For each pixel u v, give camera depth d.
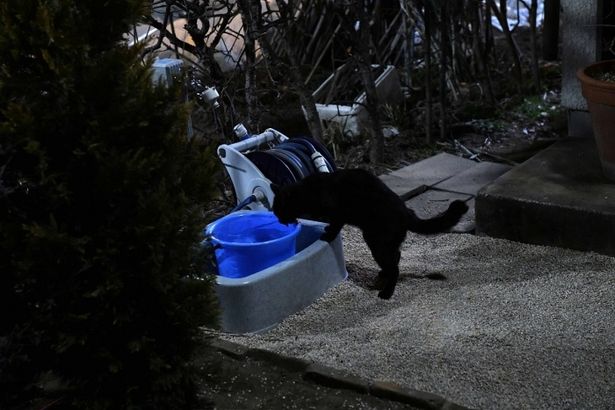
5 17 2.70
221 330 4.01
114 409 3.05
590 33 5.72
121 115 2.80
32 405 3.21
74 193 2.86
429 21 6.68
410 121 7.21
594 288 4.15
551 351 3.55
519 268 4.48
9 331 3.01
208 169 3.10
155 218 2.87
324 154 5.00
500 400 3.22
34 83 2.76
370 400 3.32
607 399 3.19
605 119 4.74
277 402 3.38
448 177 5.90
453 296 4.18
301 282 4.13
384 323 3.93
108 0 2.81
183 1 5.53
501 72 8.20
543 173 5.14
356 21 7.85
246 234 4.46
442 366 3.49
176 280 2.99
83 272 2.87
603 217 4.48
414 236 5.05
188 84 5.52
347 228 5.21
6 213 2.87
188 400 3.23
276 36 8.02
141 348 2.96
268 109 6.53
